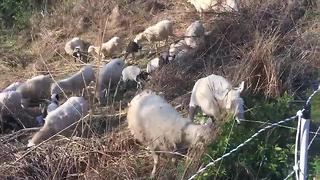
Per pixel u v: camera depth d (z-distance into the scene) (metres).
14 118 8.47
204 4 12.24
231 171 5.82
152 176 6.38
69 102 7.77
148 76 9.45
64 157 6.71
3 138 7.60
